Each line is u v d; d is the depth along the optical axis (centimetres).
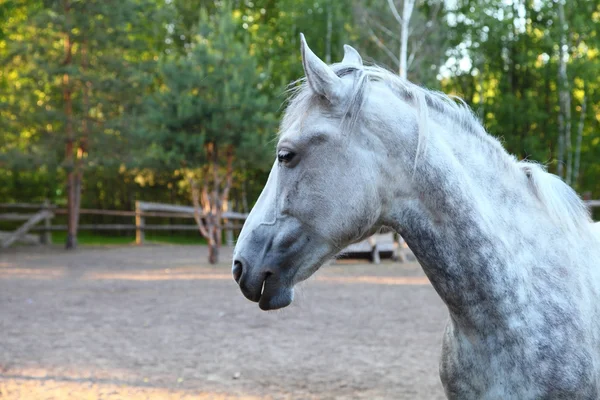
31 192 2086
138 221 1820
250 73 1132
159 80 1814
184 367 440
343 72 175
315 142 165
